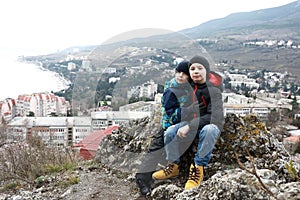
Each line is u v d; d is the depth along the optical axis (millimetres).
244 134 3418
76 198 3168
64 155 4598
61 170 4098
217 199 2307
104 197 3146
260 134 3438
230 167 3172
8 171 4176
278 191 2082
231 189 2240
